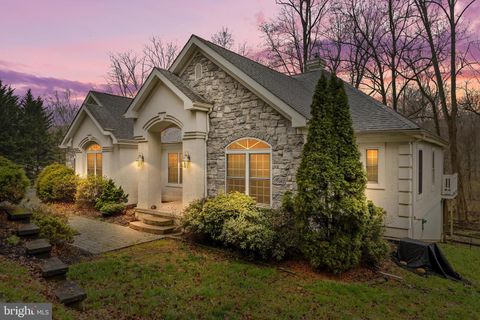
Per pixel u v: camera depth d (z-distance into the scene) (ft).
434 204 44.62
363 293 19.11
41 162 93.45
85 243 28.17
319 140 21.89
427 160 39.55
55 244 23.36
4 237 19.70
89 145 52.70
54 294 14.60
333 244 21.54
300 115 27.50
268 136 30.63
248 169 32.17
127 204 43.93
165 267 22.08
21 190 23.81
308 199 22.02
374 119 32.91
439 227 49.37
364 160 33.17
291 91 36.17
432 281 22.62
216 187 34.47
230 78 33.50
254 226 23.94
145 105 38.27
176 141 49.57
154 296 17.29
